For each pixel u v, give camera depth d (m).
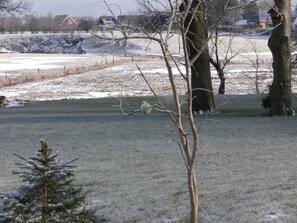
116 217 6.86
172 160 10.98
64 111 24.59
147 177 9.35
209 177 8.98
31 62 71.69
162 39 4.61
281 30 19.17
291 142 12.74
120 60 69.62
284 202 7.23
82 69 58.84
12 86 45.25
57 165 4.61
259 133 14.47
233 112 21.73
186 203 7.40
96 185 8.79
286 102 19.73
